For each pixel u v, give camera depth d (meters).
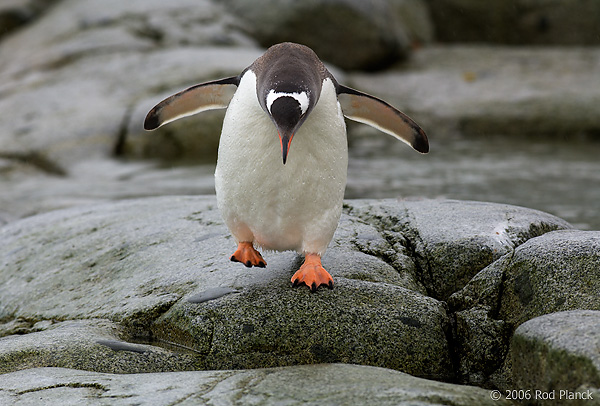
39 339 9.05
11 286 11.51
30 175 23.03
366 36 35.34
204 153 25.00
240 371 7.87
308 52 8.97
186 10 32.38
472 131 29.47
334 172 8.87
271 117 7.89
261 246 9.73
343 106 10.38
